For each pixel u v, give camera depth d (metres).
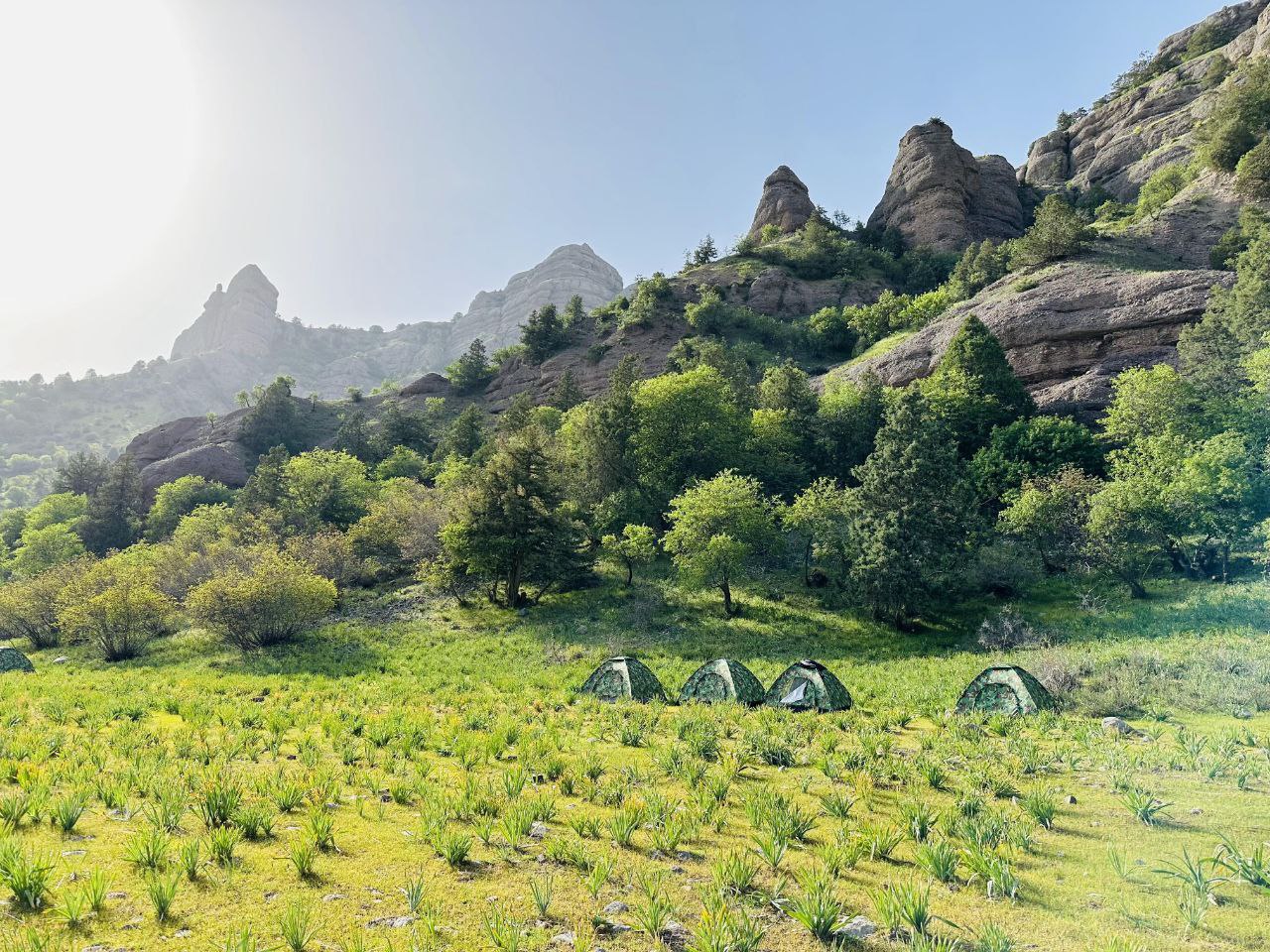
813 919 6.22
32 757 12.28
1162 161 100.12
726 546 37.31
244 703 20.00
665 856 8.30
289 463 78.75
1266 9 103.12
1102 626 28.42
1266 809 9.33
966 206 124.38
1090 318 54.59
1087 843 8.49
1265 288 43.88
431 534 53.19
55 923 6.00
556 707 19.80
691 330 102.75
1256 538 31.55
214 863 7.61
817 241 118.12
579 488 57.88
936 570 33.97
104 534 80.69
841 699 19.34
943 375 54.06
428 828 8.71
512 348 128.50
